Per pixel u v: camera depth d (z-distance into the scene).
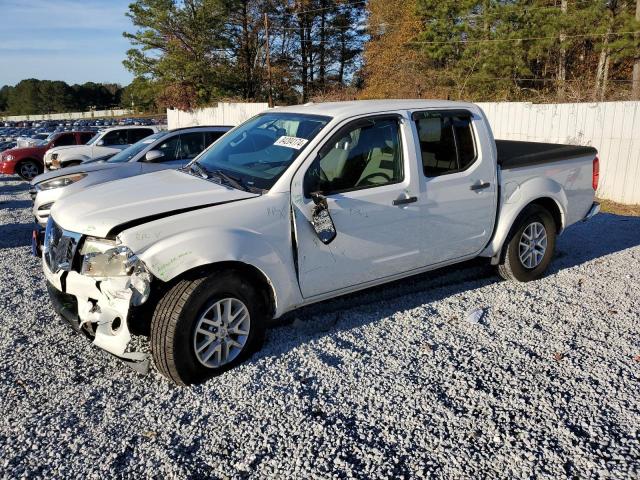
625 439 2.95
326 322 4.51
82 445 2.95
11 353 4.04
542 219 5.41
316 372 3.67
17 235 8.44
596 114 12.32
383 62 37.75
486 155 4.92
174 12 41.88
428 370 3.68
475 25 28.56
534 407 3.25
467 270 5.87
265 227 3.74
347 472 2.72
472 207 4.85
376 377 3.60
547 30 24.38
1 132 44.38
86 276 3.52
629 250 6.68
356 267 4.23
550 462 2.78
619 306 4.79
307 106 4.80
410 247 4.52
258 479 2.69
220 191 3.87
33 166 17.09
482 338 4.16
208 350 3.56
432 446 2.91
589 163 5.86
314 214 3.86
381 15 39.97
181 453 2.88
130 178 4.52
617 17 22.11
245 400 3.35
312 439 2.98
